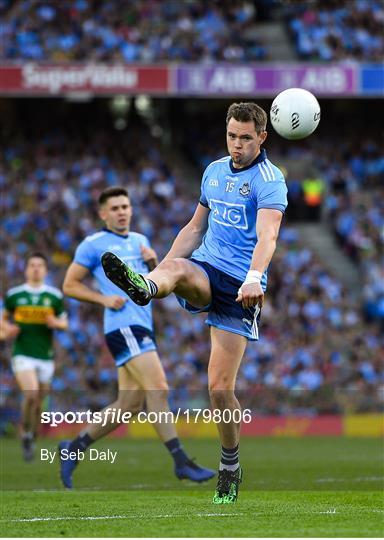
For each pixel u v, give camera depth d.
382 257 102.56
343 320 94.44
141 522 22.92
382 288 98.25
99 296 36.91
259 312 26.78
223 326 26.33
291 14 117.56
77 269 37.56
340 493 32.81
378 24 114.94
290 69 105.56
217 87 105.06
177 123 118.25
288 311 94.12
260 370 87.81
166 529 21.55
